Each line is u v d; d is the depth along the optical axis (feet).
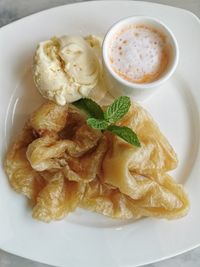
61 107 0.74
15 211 0.74
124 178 0.70
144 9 0.81
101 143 0.74
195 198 0.76
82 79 0.74
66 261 0.73
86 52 0.75
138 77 0.73
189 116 0.80
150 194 0.72
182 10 0.81
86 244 0.74
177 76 0.80
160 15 0.81
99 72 0.77
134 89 0.73
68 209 0.73
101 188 0.75
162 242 0.74
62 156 0.74
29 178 0.74
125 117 0.74
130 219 0.75
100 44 0.78
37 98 0.79
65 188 0.74
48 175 0.74
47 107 0.74
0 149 0.77
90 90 0.76
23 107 0.79
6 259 0.78
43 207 0.72
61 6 0.80
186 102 0.80
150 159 0.74
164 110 0.80
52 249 0.73
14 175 0.74
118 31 0.75
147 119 0.75
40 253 0.73
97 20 0.81
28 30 0.80
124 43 0.74
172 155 0.75
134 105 0.74
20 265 0.78
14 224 0.74
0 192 0.75
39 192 0.74
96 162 0.73
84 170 0.73
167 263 0.79
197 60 0.80
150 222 0.75
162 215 0.73
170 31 0.74
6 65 0.79
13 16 0.85
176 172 0.78
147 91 0.74
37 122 0.73
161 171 0.75
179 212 0.73
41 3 0.86
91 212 0.76
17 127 0.78
